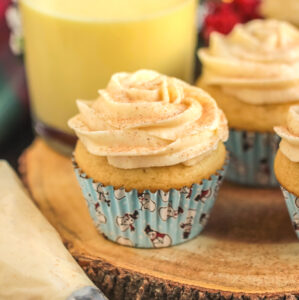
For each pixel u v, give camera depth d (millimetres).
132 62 465
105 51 459
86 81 468
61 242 407
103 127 393
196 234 419
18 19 552
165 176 391
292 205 398
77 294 373
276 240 417
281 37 463
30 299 376
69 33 456
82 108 402
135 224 404
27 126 582
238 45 467
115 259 403
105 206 403
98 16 477
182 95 404
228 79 449
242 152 455
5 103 558
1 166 448
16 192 426
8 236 396
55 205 445
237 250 409
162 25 463
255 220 433
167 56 473
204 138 392
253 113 446
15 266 384
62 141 490
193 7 486
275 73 444
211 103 403
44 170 479
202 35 531
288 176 393
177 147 385
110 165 395
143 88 402
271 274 391
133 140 387
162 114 390
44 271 382
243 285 385
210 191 405
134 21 455
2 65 563
